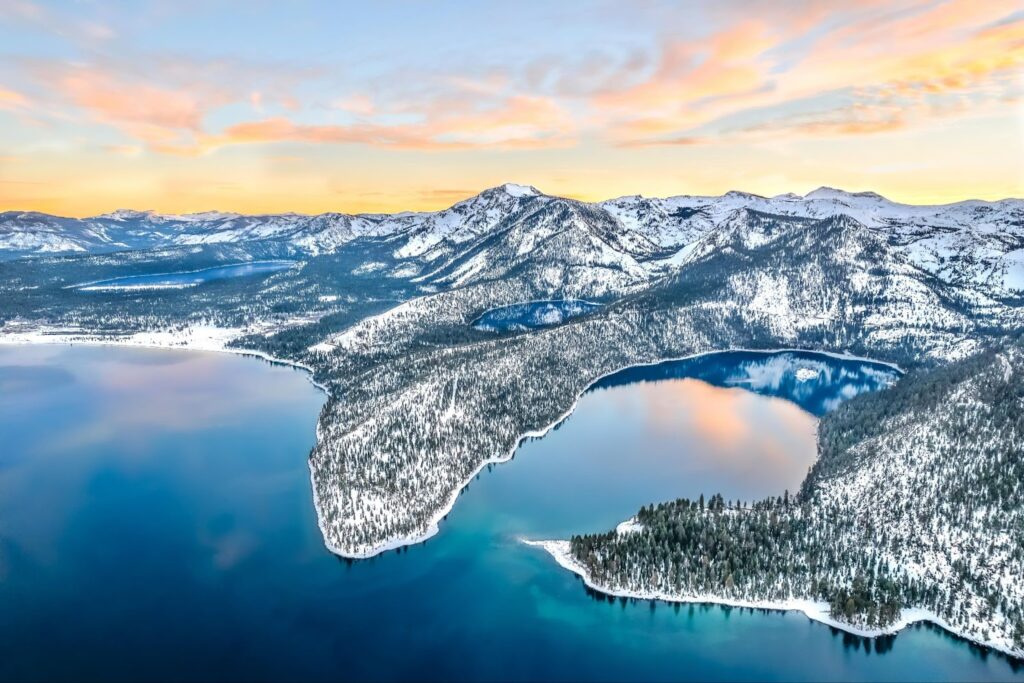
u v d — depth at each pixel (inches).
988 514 7736.2
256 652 6412.4
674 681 6072.8
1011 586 6840.6
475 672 6176.2
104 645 6496.1
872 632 6486.2
